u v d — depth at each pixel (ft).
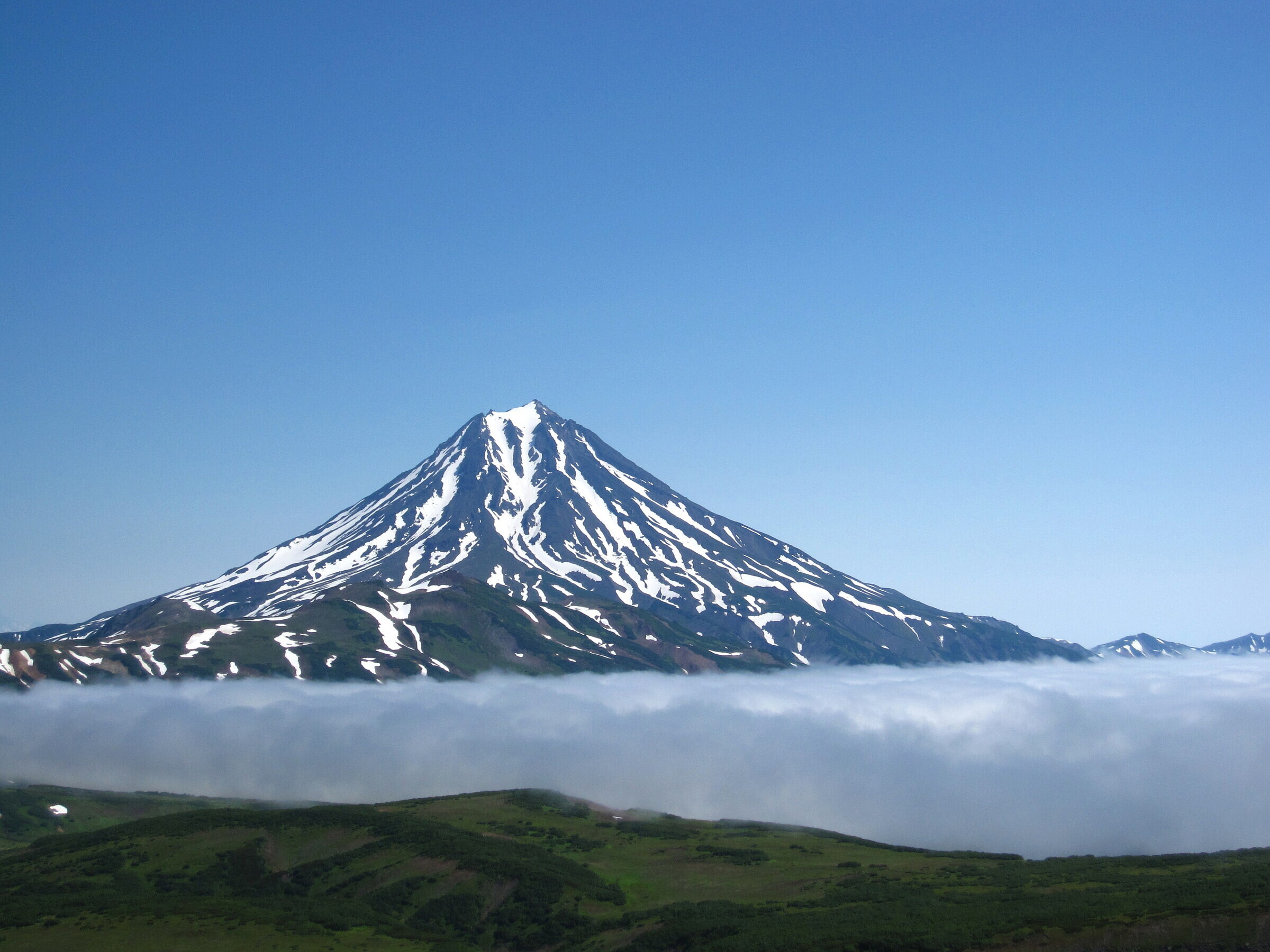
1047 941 334.24
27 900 461.78
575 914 438.40
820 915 393.91
